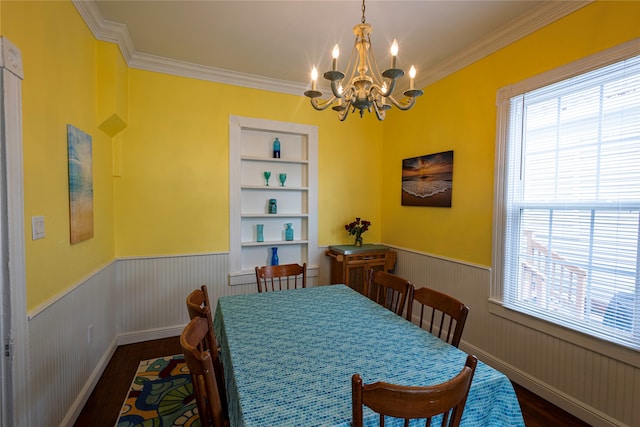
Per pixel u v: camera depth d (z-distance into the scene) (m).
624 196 1.68
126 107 2.73
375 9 2.04
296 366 1.22
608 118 1.74
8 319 1.23
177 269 3.01
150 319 2.93
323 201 3.64
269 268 2.44
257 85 3.26
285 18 2.18
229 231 3.21
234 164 3.21
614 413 1.71
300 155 3.64
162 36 2.44
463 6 2.00
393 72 1.25
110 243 2.64
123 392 2.14
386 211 3.80
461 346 2.71
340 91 1.34
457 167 2.76
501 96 2.33
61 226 1.69
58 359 1.64
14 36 1.28
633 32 1.61
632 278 1.65
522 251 2.23
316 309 1.90
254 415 0.92
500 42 2.33
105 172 2.52
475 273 2.58
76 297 1.89
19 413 1.28
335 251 3.47
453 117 2.79
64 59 1.75
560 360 1.97
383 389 0.80
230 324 1.65
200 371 0.98
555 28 1.98
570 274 1.94
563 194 1.97
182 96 2.98
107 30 2.28
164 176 2.94
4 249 1.22
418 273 3.24
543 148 2.08
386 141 3.79
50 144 1.58
